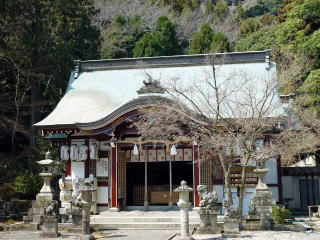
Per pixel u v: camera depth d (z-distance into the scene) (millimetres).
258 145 18328
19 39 25969
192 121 17297
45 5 28062
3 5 24734
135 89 22750
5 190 21266
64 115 21141
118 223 17078
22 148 30297
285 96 23953
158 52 44094
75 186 19359
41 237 14797
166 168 22984
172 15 60875
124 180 21172
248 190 18688
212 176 19109
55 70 27938
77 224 16234
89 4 34531
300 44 27375
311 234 14570
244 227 15789
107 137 20516
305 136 20000
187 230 13344
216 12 65562
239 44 43812
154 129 17984
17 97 28500
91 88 23516
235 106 18031
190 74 22703
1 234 15812
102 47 45031
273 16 62500
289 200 22953
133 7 57688
